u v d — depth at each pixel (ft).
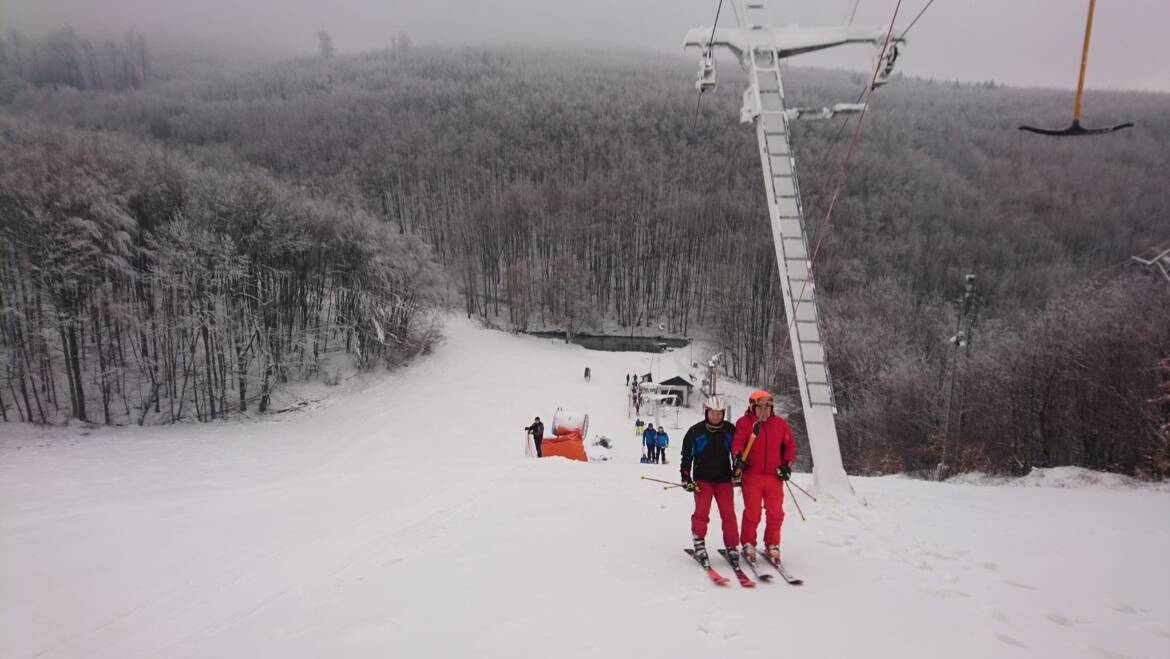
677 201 351.67
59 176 149.18
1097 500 35.68
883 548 24.00
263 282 173.78
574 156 451.12
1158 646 15.37
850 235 296.51
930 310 206.49
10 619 23.38
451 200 412.57
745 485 21.54
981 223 341.62
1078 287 111.96
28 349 146.00
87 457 103.60
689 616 16.79
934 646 14.97
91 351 164.86
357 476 56.39
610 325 302.86
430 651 14.83
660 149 446.60
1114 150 439.22
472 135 493.77
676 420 157.28
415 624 16.53
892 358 145.18
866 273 268.41
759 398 21.52
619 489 35.35
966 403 108.88
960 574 21.01
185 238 153.07
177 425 144.87
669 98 562.66
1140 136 464.65
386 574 21.33
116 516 40.45
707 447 21.65
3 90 578.66
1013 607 17.85
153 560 30.60
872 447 128.06
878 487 38.70
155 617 23.00
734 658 14.17
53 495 60.18
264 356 160.25
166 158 194.08
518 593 18.63
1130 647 15.28
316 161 465.47
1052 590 19.47
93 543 33.50
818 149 406.00
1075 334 94.32
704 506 21.74
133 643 20.36
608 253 321.32
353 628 16.49
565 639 15.23
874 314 189.98
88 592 26.27
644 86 650.02
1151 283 96.94
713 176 414.21
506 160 463.42
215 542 33.35
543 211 341.82
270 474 84.38
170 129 526.16
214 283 154.30
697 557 21.29
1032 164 436.76
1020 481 57.93
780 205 39.19
